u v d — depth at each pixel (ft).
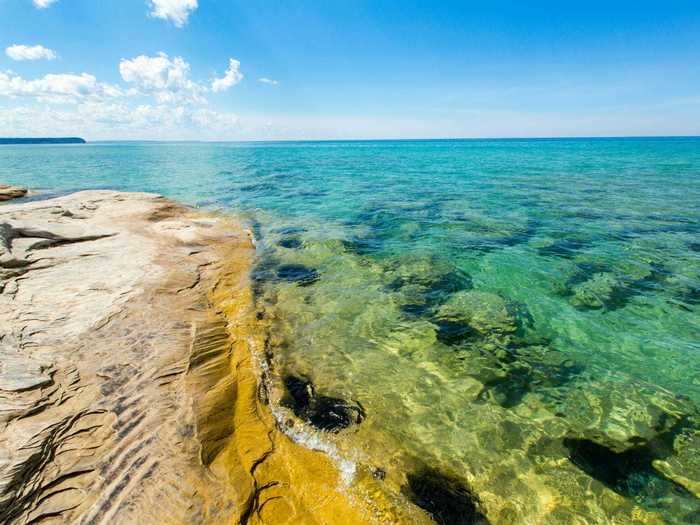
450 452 14.51
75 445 12.48
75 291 22.72
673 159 147.74
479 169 117.70
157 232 38.99
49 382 14.71
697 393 17.42
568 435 15.26
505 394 17.66
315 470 13.52
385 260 34.63
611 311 24.94
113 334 18.92
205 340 20.39
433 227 46.19
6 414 12.76
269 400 17.01
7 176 109.19
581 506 12.47
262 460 13.69
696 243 38.04
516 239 40.57
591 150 230.27
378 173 111.04
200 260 32.37
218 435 14.38
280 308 25.55
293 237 42.42
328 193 74.23
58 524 10.27
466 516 12.17
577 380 18.49
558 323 23.57
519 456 14.35
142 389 15.61
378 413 16.46
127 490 11.39
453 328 23.24
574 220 48.39
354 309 25.61
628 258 34.04
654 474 13.53
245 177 104.32
